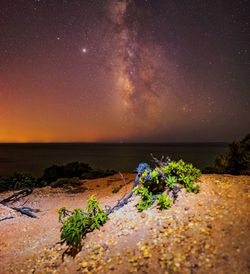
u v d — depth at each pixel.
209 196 6.02
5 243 6.70
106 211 6.62
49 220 8.12
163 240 4.81
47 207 9.88
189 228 4.95
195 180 6.95
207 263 3.94
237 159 10.58
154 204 6.22
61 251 5.46
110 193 10.59
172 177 6.63
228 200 5.67
